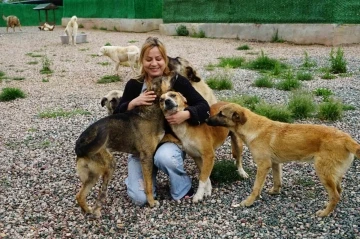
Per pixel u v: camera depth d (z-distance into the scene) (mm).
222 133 4496
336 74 11570
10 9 37875
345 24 17688
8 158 5906
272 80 10945
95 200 4469
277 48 17641
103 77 12469
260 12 20500
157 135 4223
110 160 4020
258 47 18266
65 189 4797
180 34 24578
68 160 5770
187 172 5172
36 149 6285
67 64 15422
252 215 3977
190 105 4336
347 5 17578
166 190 4676
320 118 7281
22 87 11570
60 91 10875
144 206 4289
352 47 16766
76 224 3969
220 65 13609
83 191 4016
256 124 4188
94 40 23156
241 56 15555
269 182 4777
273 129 4121
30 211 4262
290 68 12578
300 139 3947
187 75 5543
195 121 4168
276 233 3629
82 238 3723
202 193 4320
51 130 7277
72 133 7055
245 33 21266
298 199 4301
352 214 3906
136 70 12562
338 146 3736
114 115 4164
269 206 4164
